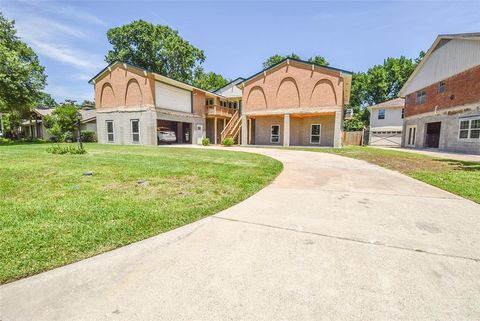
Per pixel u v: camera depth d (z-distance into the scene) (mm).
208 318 1421
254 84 19406
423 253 2188
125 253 2180
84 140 23547
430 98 17672
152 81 18156
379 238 2496
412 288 1684
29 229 2615
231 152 12297
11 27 21312
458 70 14695
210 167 7047
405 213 3254
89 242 2354
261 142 21391
